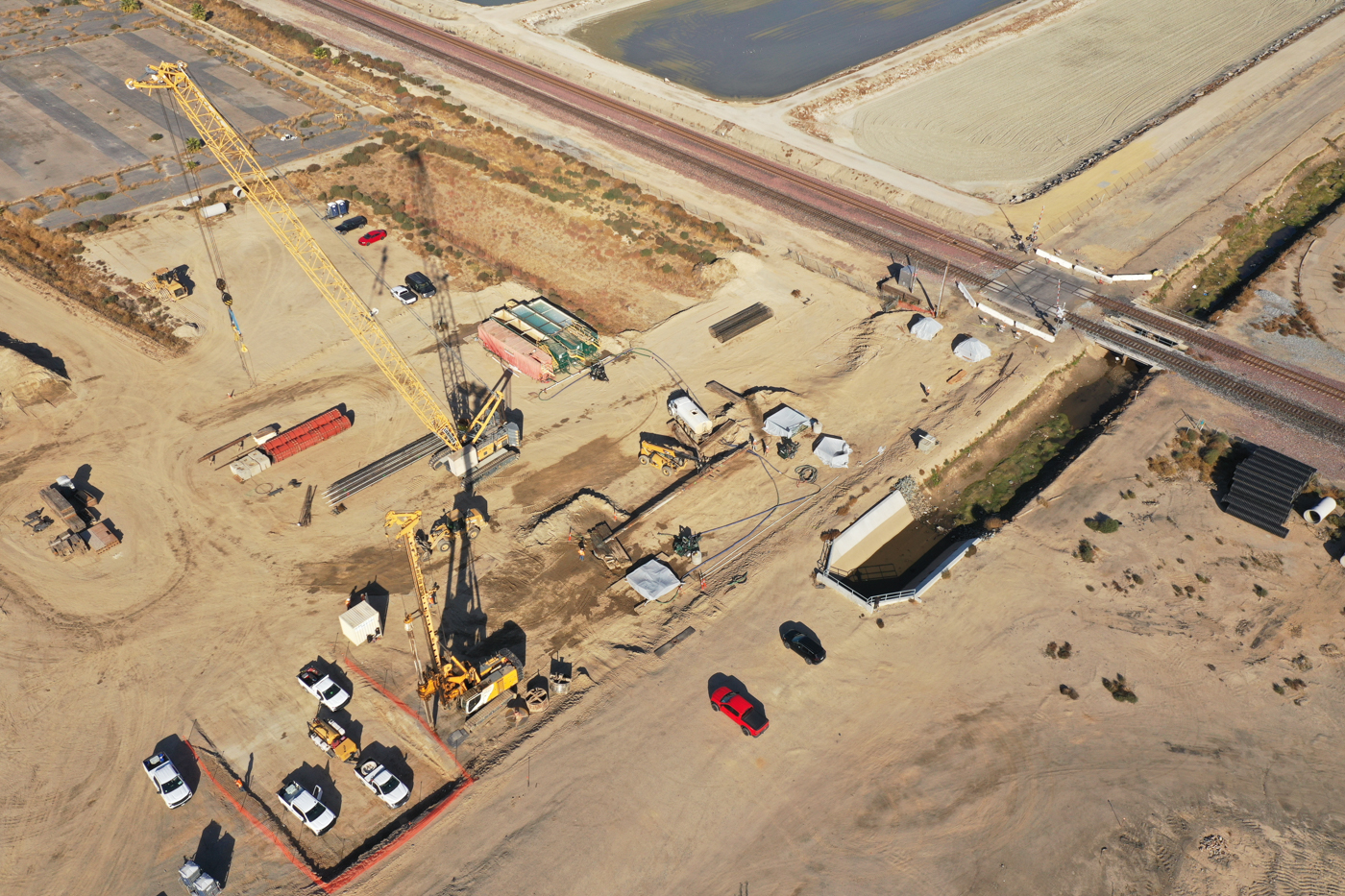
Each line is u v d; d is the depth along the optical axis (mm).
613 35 167875
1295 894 51438
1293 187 120625
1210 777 56875
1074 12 171750
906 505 76812
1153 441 81062
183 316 95438
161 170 118938
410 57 153125
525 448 81688
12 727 59375
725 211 115438
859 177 121875
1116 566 70312
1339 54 151375
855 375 89250
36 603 67312
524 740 59281
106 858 52938
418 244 107812
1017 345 92812
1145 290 100875
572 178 121250
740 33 170500
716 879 52062
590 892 51500
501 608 67812
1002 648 64688
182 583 69125
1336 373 88500
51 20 161750
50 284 98875
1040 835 53938
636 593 69062
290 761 58062
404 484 77750
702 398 86875
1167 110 136000
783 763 57875
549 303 96750
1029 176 122250
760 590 69000
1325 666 63219
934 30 170000
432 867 52594
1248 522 73438
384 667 63344
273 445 79188
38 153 122188
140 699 61219
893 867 52531
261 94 140000
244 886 51750
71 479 77625
